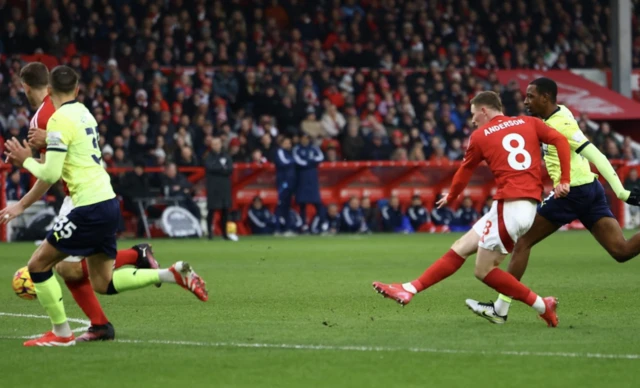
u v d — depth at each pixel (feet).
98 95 255.91
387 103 295.07
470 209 284.41
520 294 80.33
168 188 242.99
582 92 338.75
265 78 280.72
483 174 288.92
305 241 224.53
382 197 283.18
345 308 95.81
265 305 98.48
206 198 233.96
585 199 90.33
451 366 62.54
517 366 62.39
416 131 286.05
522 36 346.74
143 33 281.13
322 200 278.26
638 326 81.76
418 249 191.72
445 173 287.69
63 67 72.54
